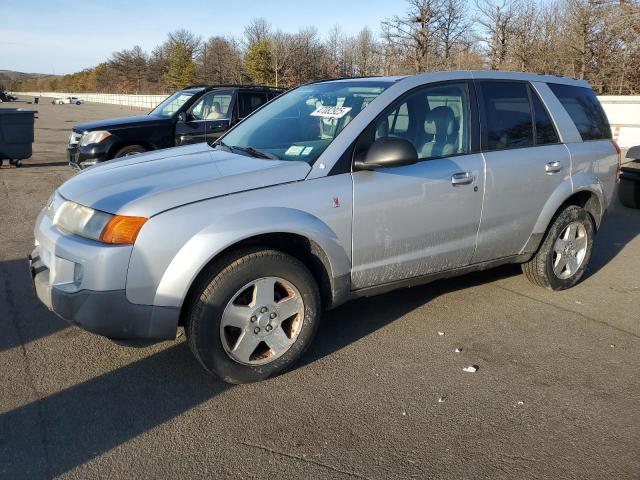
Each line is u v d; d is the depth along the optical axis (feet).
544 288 16.33
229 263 10.27
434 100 13.11
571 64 93.91
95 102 261.03
